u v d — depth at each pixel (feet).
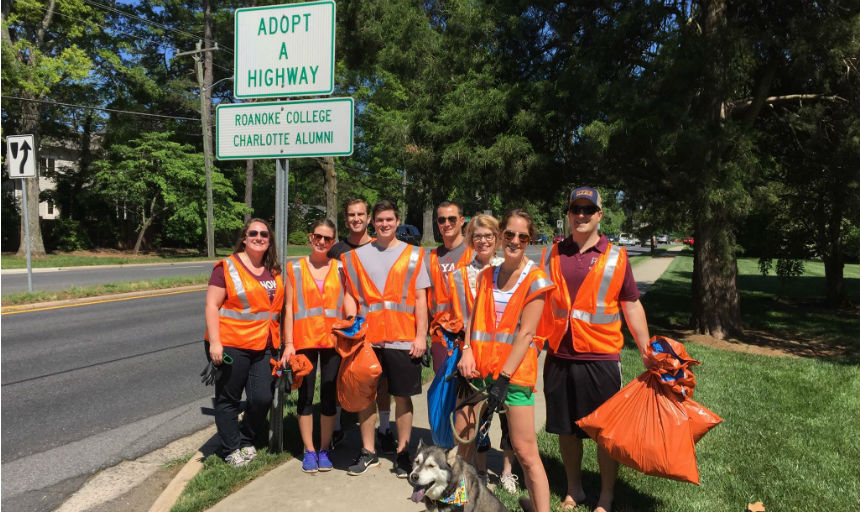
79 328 32.27
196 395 20.45
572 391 11.99
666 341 10.93
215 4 124.98
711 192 26.84
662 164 29.58
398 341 13.57
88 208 112.98
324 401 13.76
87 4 93.81
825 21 27.78
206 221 104.06
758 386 22.54
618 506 12.12
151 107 119.24
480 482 9.89
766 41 29.09
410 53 46.42
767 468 14.15
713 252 34.94
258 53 15.81
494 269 11.21
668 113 27.37
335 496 12.35
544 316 12.34
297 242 163.73
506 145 30.81
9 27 86.43
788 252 47.21
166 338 30.17
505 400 10.69
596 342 11.68
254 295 13.56
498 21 34.42
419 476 8.81
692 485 13.20
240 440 14.46
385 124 39.68
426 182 39.40
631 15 29.04
